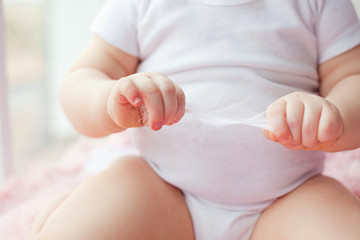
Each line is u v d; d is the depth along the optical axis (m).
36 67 0.80
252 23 0.43
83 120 0.42
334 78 0.45
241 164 0.41
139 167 0.42
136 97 0.33
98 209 0.37
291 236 0.38
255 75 0.42
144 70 0.45
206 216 0.42
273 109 0.34
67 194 0.43
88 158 0.66
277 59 0.43
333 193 0.40
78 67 0.46
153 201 0.40
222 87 0.42
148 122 0.34
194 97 0.42
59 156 0.78
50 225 0.37
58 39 0.80
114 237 0.36
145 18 0.45
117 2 0.47
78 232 0.36
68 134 0.84
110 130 0.40
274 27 0.43
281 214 0.40
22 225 0.48
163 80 0.34
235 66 0.42
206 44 0.43
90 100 0.41
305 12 0.44
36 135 0.80
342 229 0.37
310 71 0.44
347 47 0.44
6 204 0.55
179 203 0.42
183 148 0.42
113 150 0.64
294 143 0.34
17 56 0.77
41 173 0.61
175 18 0.44
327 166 0.58
